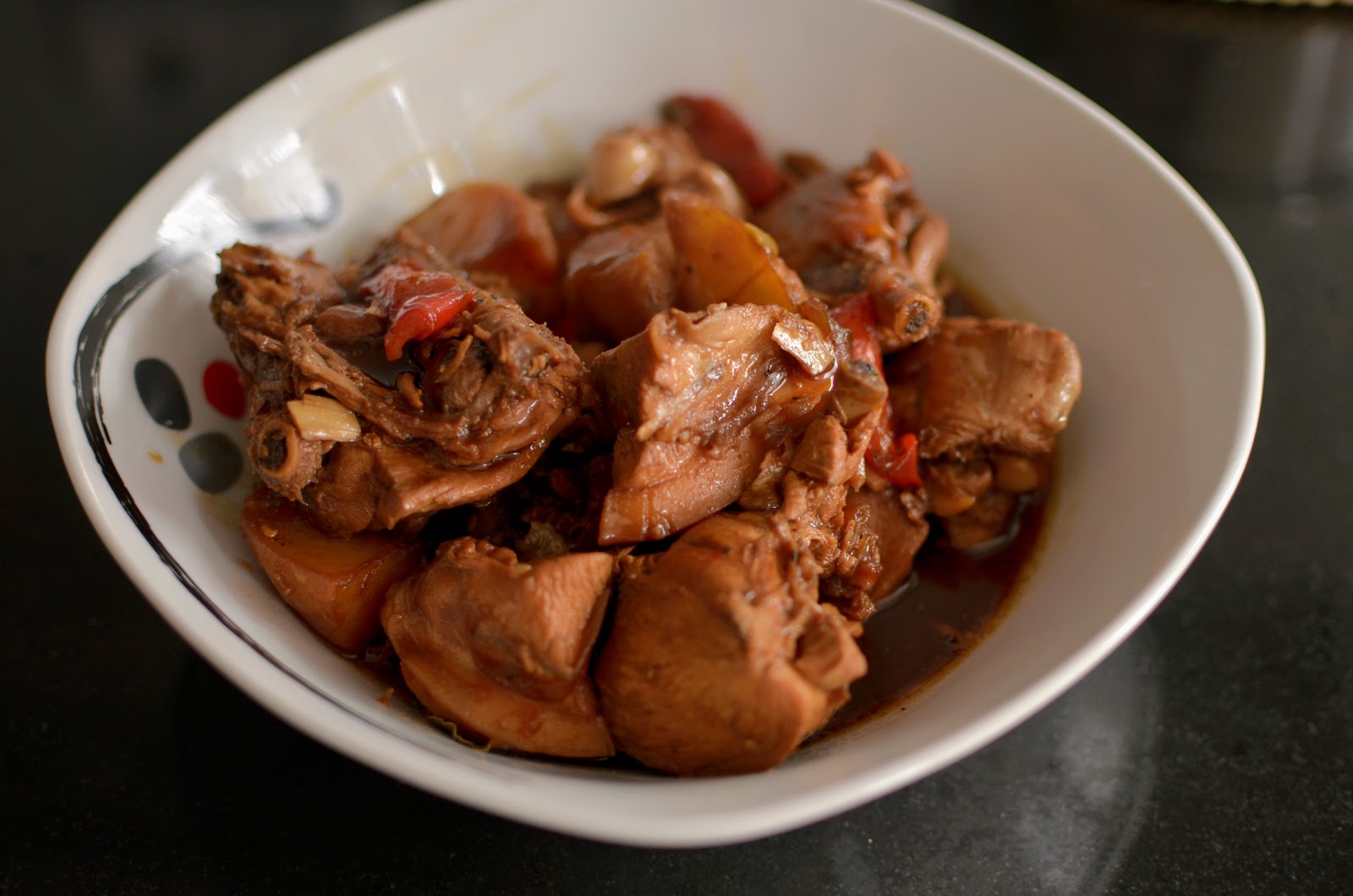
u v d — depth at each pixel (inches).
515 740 10.2
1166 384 11.7
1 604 12.6
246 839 10.9
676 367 10.3
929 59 14.2
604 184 14.2
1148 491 11.2
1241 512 13.7
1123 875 10.9
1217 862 11.0
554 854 10.8
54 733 11.7
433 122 14.2
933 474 12.2
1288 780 11.5
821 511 10.8
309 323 11.5
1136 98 18.1
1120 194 12.8
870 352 12.0
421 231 13.7
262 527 11.1
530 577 9.9
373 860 10.8
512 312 10.8
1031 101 13.6
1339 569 13.2
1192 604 12.8
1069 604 10.8
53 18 20.1
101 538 10.1
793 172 15.0
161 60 19.2
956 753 9.1
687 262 11.9
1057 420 11.8
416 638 10.5
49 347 10.9
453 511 11.5
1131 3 20.2
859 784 8.9
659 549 10.9
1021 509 12.6
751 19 14.6
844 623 10.2
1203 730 11.8
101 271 11.6
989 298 14.0
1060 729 11.8
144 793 11.2
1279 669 12.3
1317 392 14.7
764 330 10.6
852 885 10.7
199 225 12.5
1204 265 11.9
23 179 17.3
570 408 10.8
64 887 10.6
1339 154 17.3
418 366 10.9
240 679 9.5
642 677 9.9
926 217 13.7
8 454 14.0
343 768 11.4
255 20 20.1
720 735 9.7
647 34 14.7
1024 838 11.0
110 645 12.3
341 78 13.6
